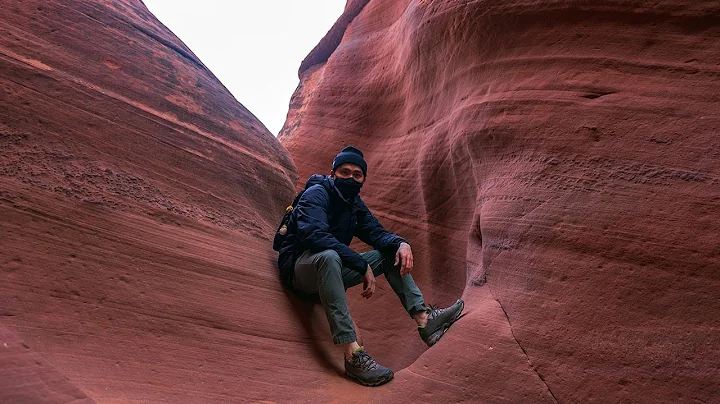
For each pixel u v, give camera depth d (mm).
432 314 2643
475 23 3975
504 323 2414
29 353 1483
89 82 2891
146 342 1997
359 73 6816
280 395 2117
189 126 3438
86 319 1895
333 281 2508
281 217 4043
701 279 2131
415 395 2188
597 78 3125
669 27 3057
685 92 2799
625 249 2340
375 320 4117
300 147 7016
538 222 2691
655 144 2656
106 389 1669
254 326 2473
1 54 2504
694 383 1932
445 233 4375
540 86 3346
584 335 2191
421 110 5074
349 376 2416
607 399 2000
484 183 3395
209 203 3141
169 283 2324
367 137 6148
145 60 3471
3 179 2092
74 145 2531
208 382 1999
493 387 2150
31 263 1903
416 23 4922
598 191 2613
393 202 5129
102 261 2148
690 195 2375
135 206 2559
